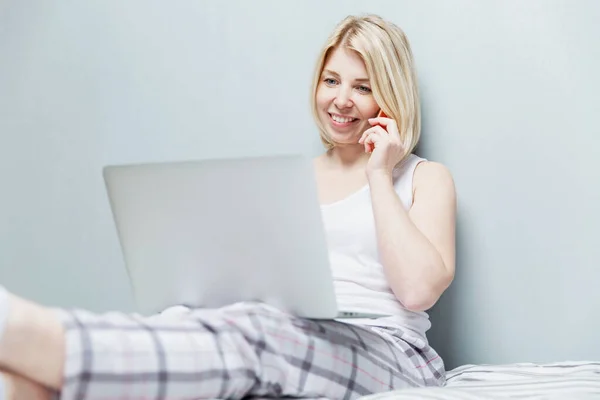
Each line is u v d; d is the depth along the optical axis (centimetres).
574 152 181
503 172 187
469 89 190
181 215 131
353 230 168
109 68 225
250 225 127
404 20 196
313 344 128
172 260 136
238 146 212
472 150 190
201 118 216
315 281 125
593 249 180
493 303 189
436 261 152
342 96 178
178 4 218
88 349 104
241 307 124
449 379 167
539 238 185
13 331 100
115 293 224
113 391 106
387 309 160
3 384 103
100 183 226
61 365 103
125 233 138
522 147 186
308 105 204
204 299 138
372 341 141
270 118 209
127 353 107
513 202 187
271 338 122
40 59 233
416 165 176
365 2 199
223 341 118
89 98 227
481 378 161
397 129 172
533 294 185
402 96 178
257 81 210
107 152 226
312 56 204
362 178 180
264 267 129
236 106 212
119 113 224
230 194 126
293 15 206
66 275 229
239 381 118
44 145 232
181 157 219
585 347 181
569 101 182
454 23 191
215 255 132
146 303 142
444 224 165
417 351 158
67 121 230
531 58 185
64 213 230
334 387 130
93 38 227
